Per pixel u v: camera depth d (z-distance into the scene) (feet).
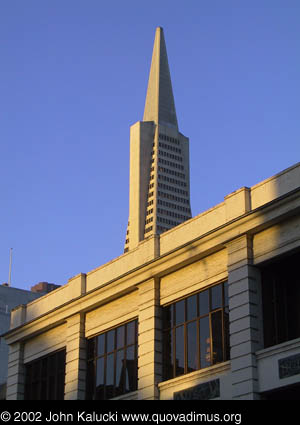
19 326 160.97
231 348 108.58
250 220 110.01
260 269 111.04
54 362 152.35
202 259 120.78
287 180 108.99
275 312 107.45
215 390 110.42
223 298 115.03
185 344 120.37
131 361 131.23
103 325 140.15
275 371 102.01
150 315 126.82
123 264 139.44
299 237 104.12
